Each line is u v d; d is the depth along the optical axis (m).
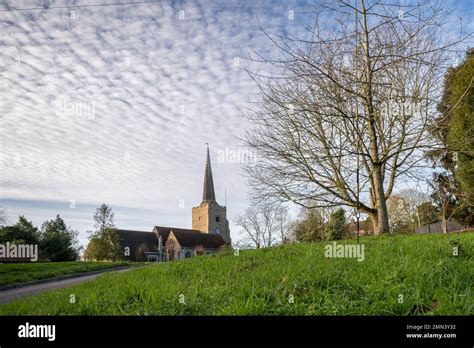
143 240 76.12
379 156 15.37
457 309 4.38
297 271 6.80
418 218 41.53
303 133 16.38
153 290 6.34
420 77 13.58
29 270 21.58
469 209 26.48
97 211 45.09
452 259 6.68
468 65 17.27
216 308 5.09
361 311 4.60
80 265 26.11
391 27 10.30
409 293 5.06
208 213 87.75
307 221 31.14
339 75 11.42
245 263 9.11
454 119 18.20
